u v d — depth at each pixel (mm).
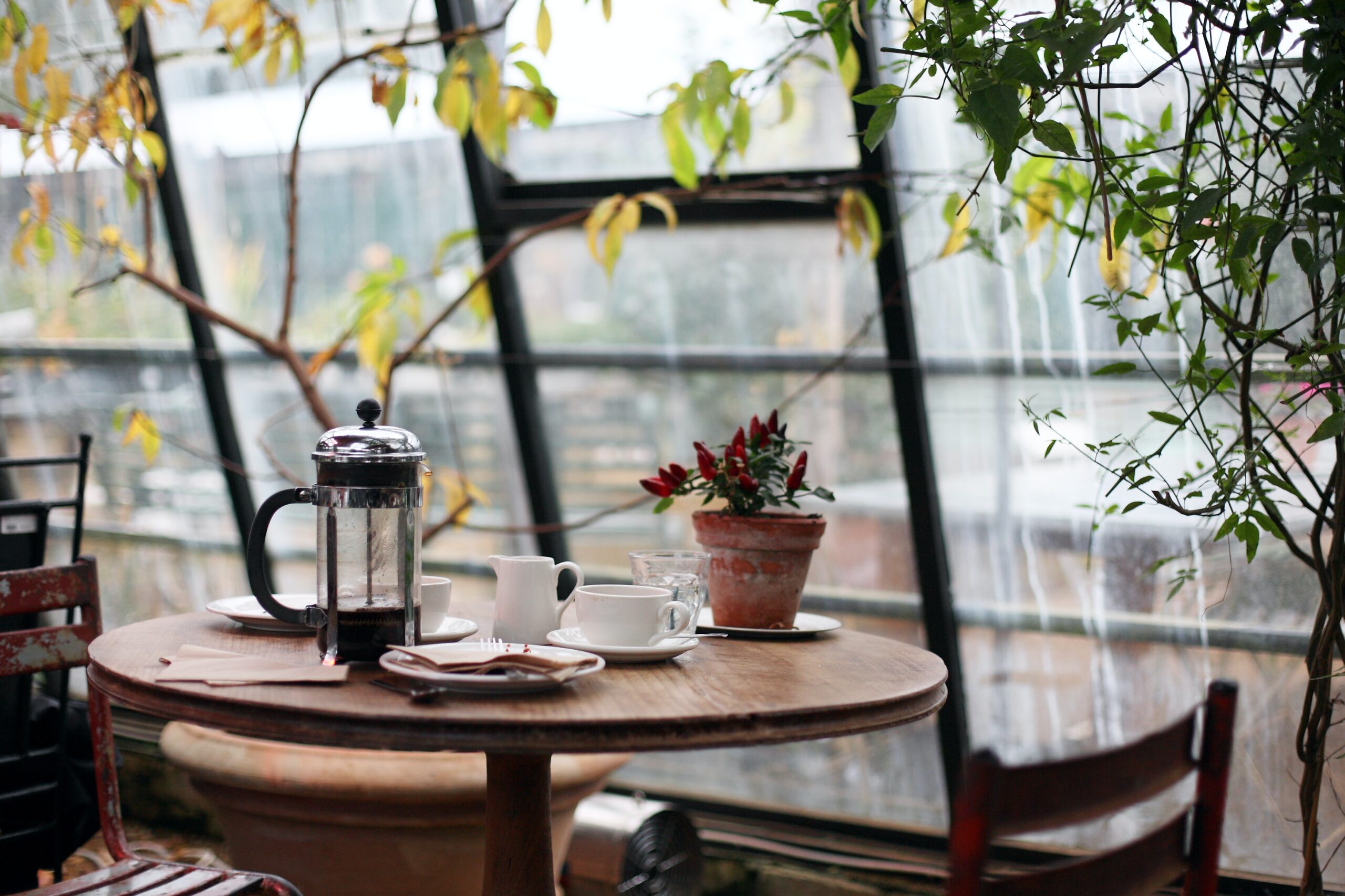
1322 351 1588
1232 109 1769
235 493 3289
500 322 2859
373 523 1272
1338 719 2086
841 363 2537
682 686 1197
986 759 807
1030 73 1469
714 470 1604
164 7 2969
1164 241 2021
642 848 2441
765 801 2779
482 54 2129
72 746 2385
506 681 1109
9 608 1654
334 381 3145
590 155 2729
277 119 3012
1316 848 1782
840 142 2449
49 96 2654
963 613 2521
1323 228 1849
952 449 2479
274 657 1302
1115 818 2352
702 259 2684
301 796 2064
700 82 2127
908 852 2580
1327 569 1739
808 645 1502
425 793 2041
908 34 1601
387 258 2998
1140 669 2336
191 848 2967
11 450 3445
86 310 3299
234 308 3199
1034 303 2340
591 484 2934
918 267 2402
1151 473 2258
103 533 3447
